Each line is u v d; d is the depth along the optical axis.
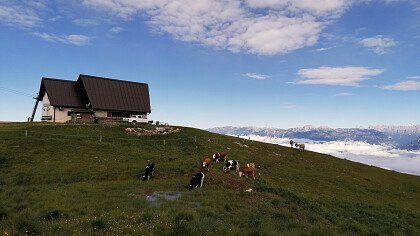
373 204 38.91
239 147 61.47
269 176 44.59
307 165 58.94
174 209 21.58
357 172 62.12
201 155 50.97
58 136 52.28
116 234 16.05
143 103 90.44
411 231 29.33
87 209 21.78
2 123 69.69
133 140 56.00
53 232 16.02
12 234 15.11
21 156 40.62
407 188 57.66
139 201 24.30
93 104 81.38
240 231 18.19
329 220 27.00
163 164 39.72
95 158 42.47
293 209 26.72
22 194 26.25
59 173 35.19
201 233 16.84
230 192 29.47
